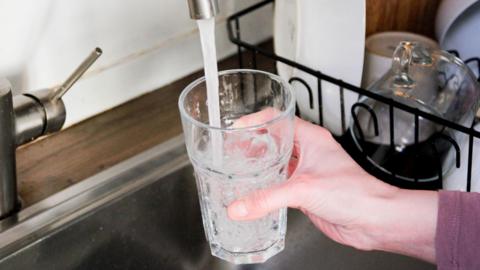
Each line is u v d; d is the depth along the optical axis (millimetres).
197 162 674
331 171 695
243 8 1021
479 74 959
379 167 846
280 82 687
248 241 722
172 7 941
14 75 826
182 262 845
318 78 824
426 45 915
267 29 1064
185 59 987
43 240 742
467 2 917
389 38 975
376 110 859
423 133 851
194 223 844
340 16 822
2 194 744
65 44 853
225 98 709
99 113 920
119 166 820
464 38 981
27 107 729
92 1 856
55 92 744
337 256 831
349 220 702
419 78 845
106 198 781
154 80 963
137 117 920
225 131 649
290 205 682
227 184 681
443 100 839
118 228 792
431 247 705
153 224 816
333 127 885
